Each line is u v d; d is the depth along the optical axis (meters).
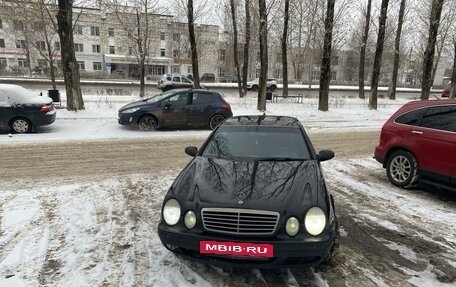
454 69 26.69
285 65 25.33
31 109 10.55
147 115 11.65
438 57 37.88
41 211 4.85
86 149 8.84
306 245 3.05
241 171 3.81
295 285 3.28
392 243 4.19
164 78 32.50
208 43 66.88
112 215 4.79
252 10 25.81
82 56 60.56
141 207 5.11
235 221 3.13
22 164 7.30
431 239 4.32
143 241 4.07
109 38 61.25
